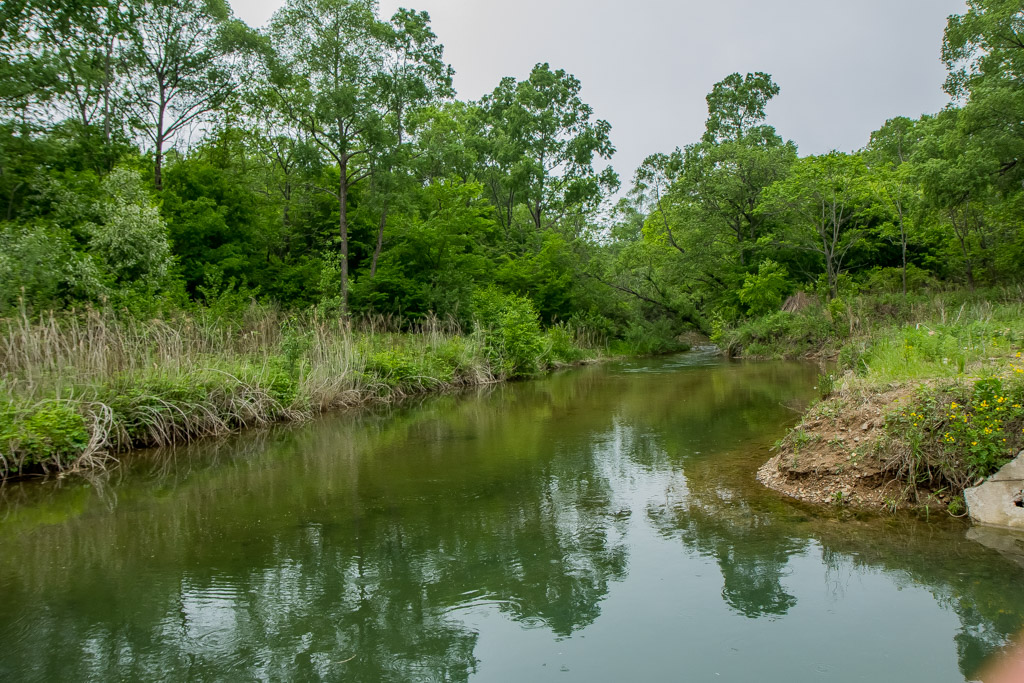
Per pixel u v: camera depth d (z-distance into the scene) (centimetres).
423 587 525
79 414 966
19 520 712
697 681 379
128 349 1185
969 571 498
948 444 637
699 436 1037
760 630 434
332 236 2755
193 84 2577
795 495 700
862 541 566
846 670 383
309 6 2191
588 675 390
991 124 2198
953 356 899
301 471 902
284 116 2545
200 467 933
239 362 1384
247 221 2508
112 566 580
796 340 2531
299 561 582
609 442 1030
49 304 1345
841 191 2789
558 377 2108
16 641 454
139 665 420
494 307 2316
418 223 2619
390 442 1090
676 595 492
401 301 2441
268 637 453
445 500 752
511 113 3822
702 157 3366
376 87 2298
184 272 2155
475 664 409
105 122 2356
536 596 503
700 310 3778
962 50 2366
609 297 3356
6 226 1528
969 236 2831
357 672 408
